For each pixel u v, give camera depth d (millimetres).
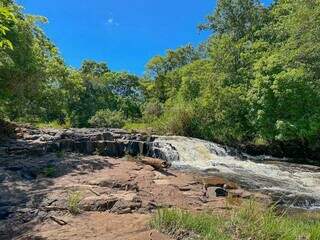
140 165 12352
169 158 17250
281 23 28656
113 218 6781
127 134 19594
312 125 21375
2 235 6168
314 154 23328
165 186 9852
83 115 51688
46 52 27859
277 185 12742
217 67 29922
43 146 14594
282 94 22000
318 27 22000
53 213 7090
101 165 11875
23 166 11141
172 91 42750
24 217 6949
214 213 7141
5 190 8742
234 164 17172
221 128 25141
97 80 59688
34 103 30984
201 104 25766
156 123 28062
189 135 25297
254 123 23484
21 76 18156
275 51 25719
